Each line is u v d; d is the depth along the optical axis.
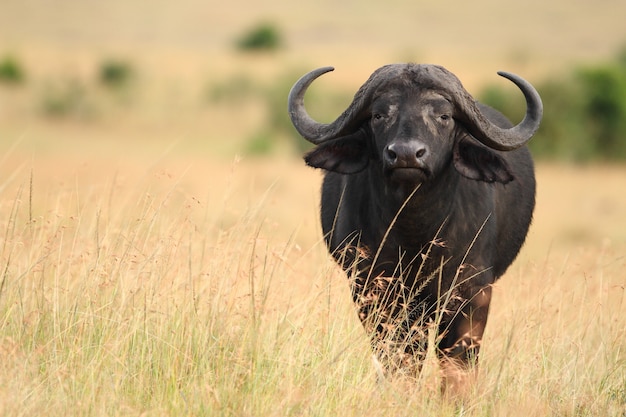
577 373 24.45
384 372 22.91
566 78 132.25
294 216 55.72
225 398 20.28
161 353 22.17
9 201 25.77
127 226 25.98
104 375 20.95
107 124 167.25
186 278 24.30
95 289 23.34
